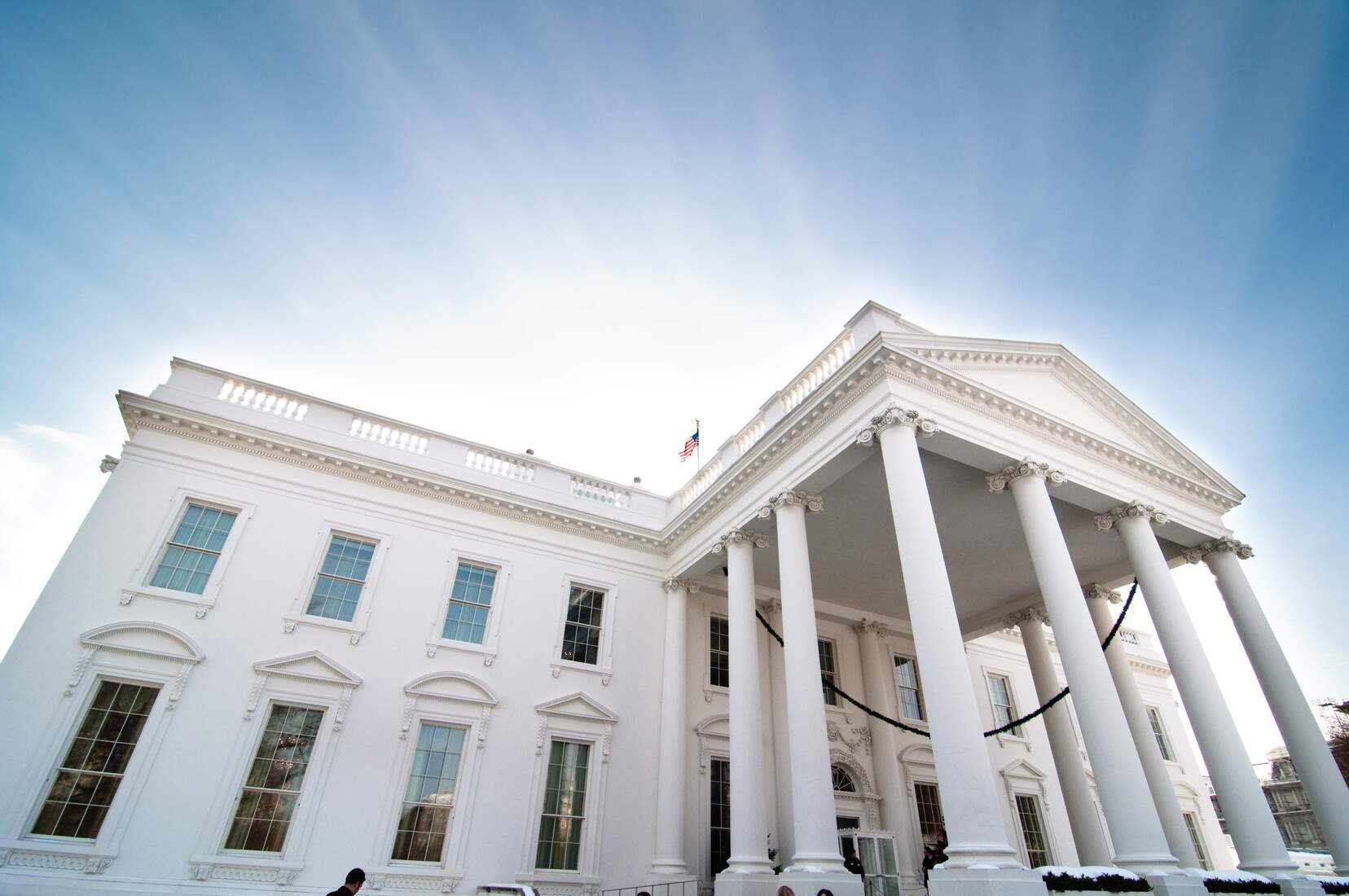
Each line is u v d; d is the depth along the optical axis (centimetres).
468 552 2028
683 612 2206
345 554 1881
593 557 2214
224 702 1572
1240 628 1880
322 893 1491
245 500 1800
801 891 1280
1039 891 1025
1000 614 2542
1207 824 3044
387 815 1622
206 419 1800
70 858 1345
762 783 1647
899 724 1791
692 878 1798
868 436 1487
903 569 1327
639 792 1941
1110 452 1809
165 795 1451
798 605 1593
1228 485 2058
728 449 2139
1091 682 1348
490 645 1927
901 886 2117
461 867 1638
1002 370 1764
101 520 1627
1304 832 6181
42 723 1412
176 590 1645
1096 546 2128
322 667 1692
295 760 1606
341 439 1989
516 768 1806
